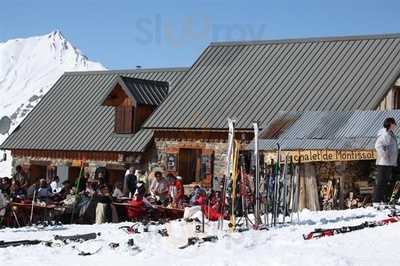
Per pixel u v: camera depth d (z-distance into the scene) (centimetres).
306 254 999
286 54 3309
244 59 3397
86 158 3509
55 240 1288
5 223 1931
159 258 1058
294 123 2698
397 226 1288
